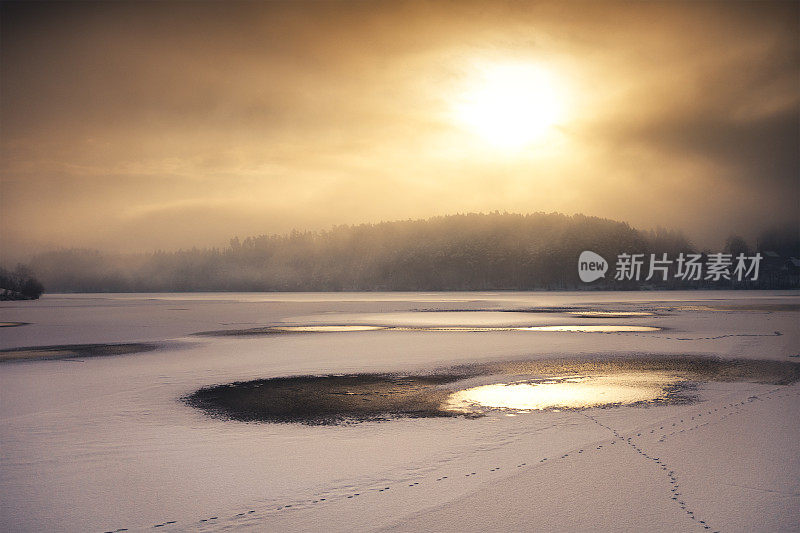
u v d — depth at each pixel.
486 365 20.00
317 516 6.94
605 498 7.38
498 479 8.13
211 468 8.80
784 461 8.79
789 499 7.29
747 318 42.56
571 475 8.24
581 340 28.14
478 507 7.14
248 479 8.28
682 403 13.26
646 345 25.75
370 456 9.32
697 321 40.09
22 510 7.23
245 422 11.80
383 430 11.05
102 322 45.22
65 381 17.11
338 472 8.54
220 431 11.07
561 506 7.14
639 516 6.82
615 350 24.08
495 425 11.34
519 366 19.70
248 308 70.38
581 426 11.14
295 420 11.98
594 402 13.53
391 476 8.34
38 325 42.12
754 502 7.20
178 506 7.31
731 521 6.66
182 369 19.55
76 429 11.25
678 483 7.88
